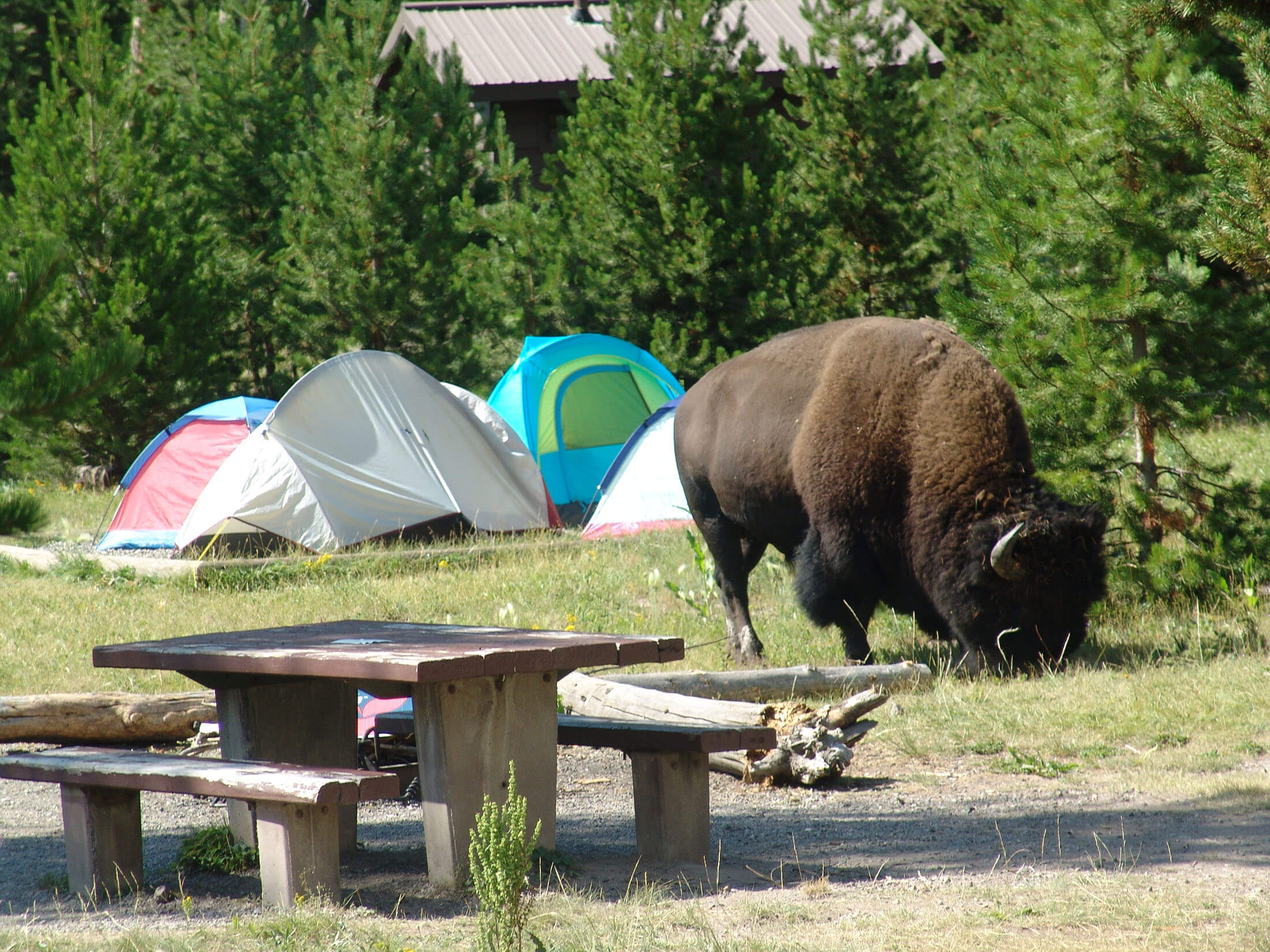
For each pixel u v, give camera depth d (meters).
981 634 29.02
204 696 26.77
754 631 34.06
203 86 87.25
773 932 14.87
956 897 16.16
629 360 63.72
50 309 59.72
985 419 29.39
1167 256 36.38
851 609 30.73
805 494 30.58
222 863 18.27
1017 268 36.53
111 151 73.12
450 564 47.19
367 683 17.47
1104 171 35.81
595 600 40.44
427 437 52.97
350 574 45.44
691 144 73.38
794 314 74.50
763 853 18.89
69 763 17.05
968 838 19.33
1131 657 30.56
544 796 17.88
